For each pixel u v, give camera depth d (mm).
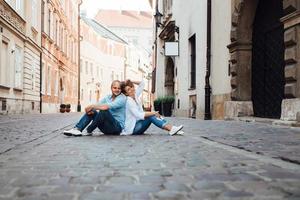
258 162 4426
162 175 3652
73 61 47375
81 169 4008
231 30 14039
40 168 4086
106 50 68500
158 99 27906
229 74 14484
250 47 13742
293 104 10016
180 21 22875
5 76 20891
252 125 10969
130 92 8531
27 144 6469
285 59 10398
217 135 8008
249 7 13477
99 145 6332
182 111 22031
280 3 12195
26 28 24562
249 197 2789
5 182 3371
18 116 19172
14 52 21906
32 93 26562
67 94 43188
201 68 18031
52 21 33688
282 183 3262
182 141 6957
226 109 14594
